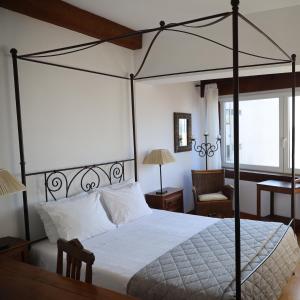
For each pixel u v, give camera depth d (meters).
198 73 3.65
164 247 2.54
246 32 3.37
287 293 2.83
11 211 2.68
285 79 4.61
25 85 2.78
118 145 3.83
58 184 3.08
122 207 3.22
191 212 5.31
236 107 1.71
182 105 5.06
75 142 3.25
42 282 1.59
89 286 1.54
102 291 1.48
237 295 1.73
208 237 2.69
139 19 3.45
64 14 2.96
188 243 2.57
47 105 2.97
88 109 3.41
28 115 2.80
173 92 4.84
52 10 2.85
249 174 5.10
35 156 2.87
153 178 4.43
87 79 3.39
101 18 3.36
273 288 2.21
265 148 5.07
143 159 4.23
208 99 5.30
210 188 5.02
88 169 3.40
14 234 2.71
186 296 1.84
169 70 3.85
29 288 1.53
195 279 1.96
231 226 2.97
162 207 4.07
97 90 3.52
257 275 2.07
